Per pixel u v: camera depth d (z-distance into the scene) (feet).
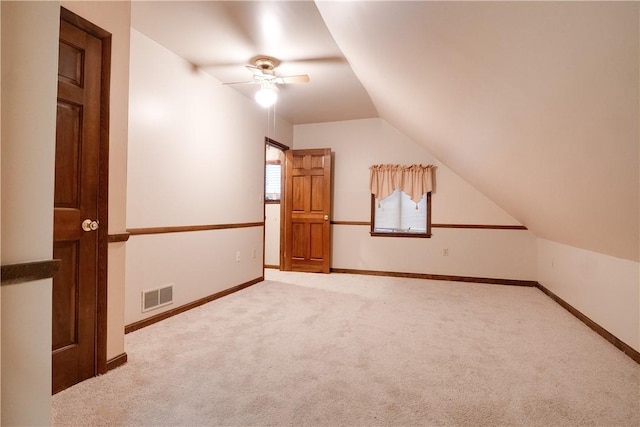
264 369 6.39
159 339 7.82
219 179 11.84
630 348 7.27
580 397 5.57
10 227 1.81
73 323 5.69
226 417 4.87
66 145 5.49
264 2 7.27
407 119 12.80
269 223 18.85
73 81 5.56
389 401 5.37
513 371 6.47
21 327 1.86
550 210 9.29
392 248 16.40
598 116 4.08
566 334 8.55
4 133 1.77
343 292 12.80
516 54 4.18
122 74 6.37
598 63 3.32
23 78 1.84
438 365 6.68
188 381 5.88
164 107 9.45
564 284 11.21
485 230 15.19
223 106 12.04
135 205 8.56
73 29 5.49
